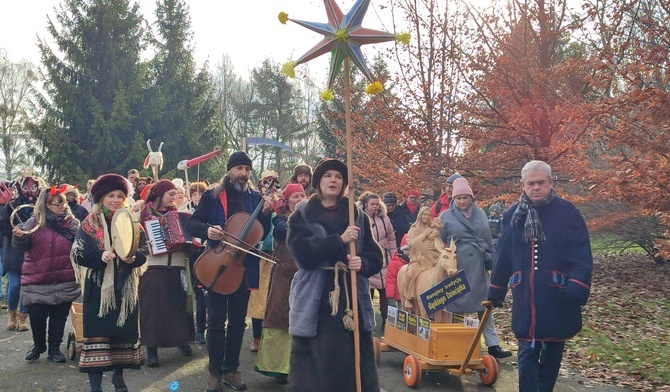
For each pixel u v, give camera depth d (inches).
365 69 168.6
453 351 251.4
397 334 278.1
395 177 536.1
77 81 1391.5
